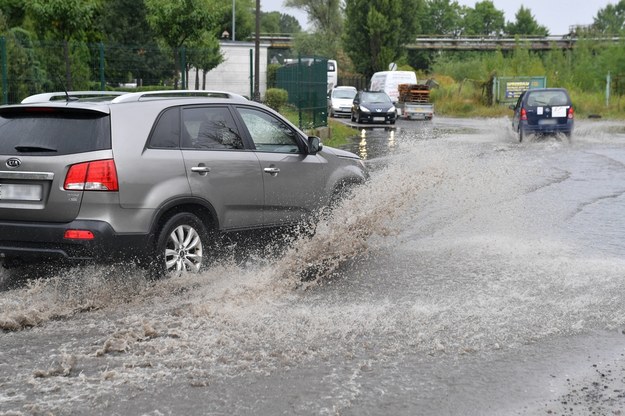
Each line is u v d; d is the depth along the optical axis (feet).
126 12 117.80
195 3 86.38
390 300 21.58
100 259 20.89
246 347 17.47
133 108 22.12
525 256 27.02
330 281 23.84
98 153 20.99
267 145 26.05
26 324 19.04
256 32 91.76
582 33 195.83
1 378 15.53
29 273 24.09
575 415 13.92
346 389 15.06
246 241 25.20
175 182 22.39
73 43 69.10
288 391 14.93
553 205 38.11
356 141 84.79
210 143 23.99
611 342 18.08
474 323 19.40
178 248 22.74
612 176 50.55
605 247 28.37
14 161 21.39
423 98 152.25
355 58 266.98
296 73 97.19
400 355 17.07
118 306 20.79
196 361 16.53
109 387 15.06
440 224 33.06
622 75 167.02
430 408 14.21
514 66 190.60
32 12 79.66
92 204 20.81
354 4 261.65
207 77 127.54
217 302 21.15
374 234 30.63
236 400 14.47
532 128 81.20
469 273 24.71
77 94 24.89
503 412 14.06
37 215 21.12
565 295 22.00
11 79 60.80
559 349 17.57
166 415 13.76
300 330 18.74
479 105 179.22
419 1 264.52
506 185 43.98
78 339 18.04
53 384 15.21
